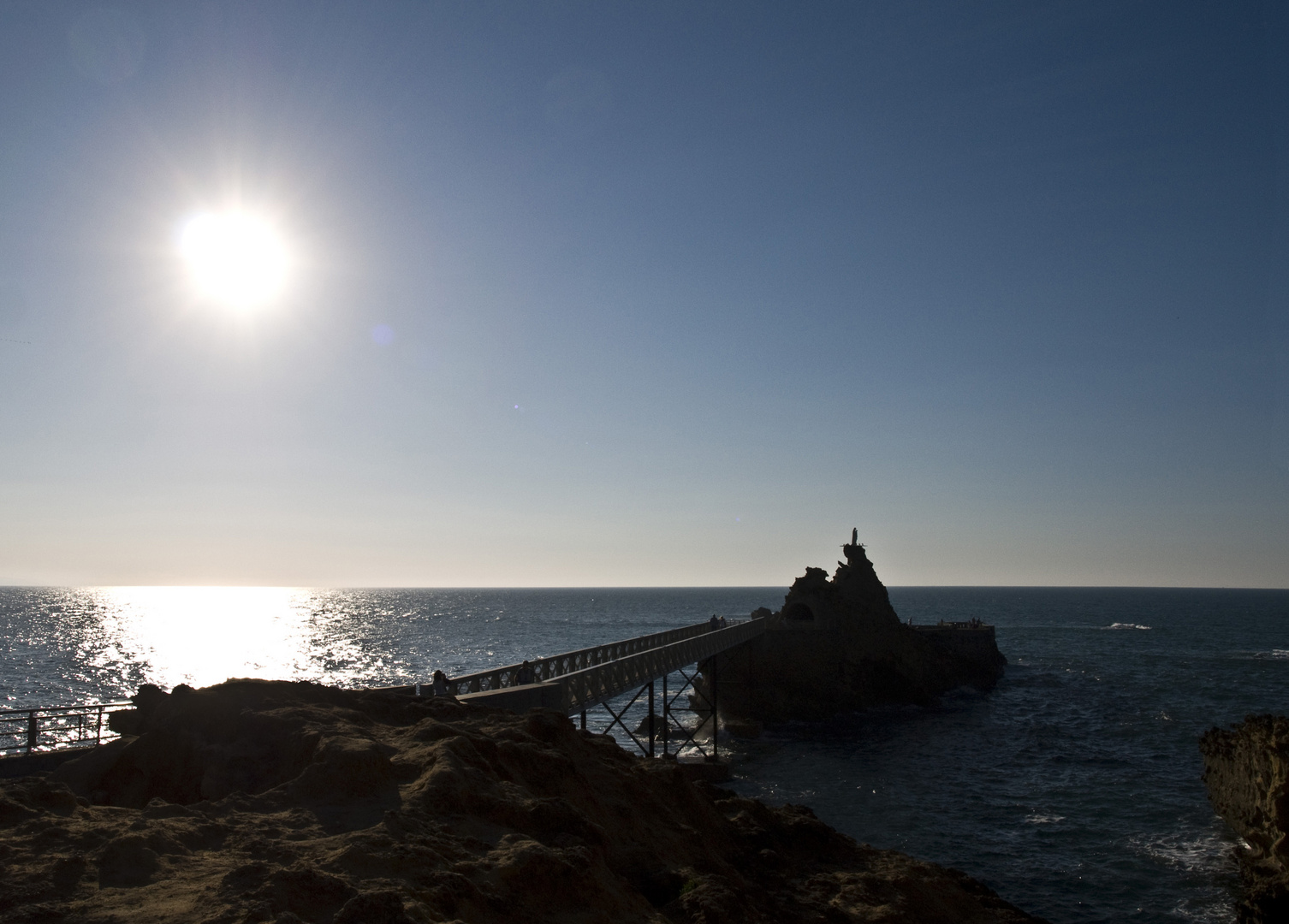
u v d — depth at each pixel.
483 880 8.31
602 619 181.38
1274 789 24.28
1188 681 73.38
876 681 61.47
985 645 73.31
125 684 67.31
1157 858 27.34
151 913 6.61
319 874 7.37
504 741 12.80
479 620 175.00
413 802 9.79
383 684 70.69
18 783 9.16
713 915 10.35
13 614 165.75
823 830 17.34
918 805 33.47
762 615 70.31
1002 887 24.88
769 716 53.69
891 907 13.93
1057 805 33.56
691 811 15.35
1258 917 21.17
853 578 67.31
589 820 10.76
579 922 8.41
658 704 60.62
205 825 8.62
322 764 10.30
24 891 6.74
